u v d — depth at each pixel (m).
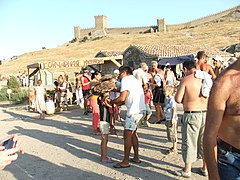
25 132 10.94
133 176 6.05
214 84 2.67
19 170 6.75
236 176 2.66
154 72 11.34
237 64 2.66
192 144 5.66
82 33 135.12
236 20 114.94
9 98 24.94
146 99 10.41
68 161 7.26
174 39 92.12
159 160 6.92
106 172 6.38
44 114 15.12
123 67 6.52
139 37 105.81
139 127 10.43
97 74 13.14
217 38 82.56
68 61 17.41
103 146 7.02
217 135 2.68
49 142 9.23
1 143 2.61
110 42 104.12
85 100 14.49
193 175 5.89
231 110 2.62
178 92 5.59
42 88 14.39
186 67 5.76
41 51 107.06
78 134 10.24
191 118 5.53
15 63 92.88
